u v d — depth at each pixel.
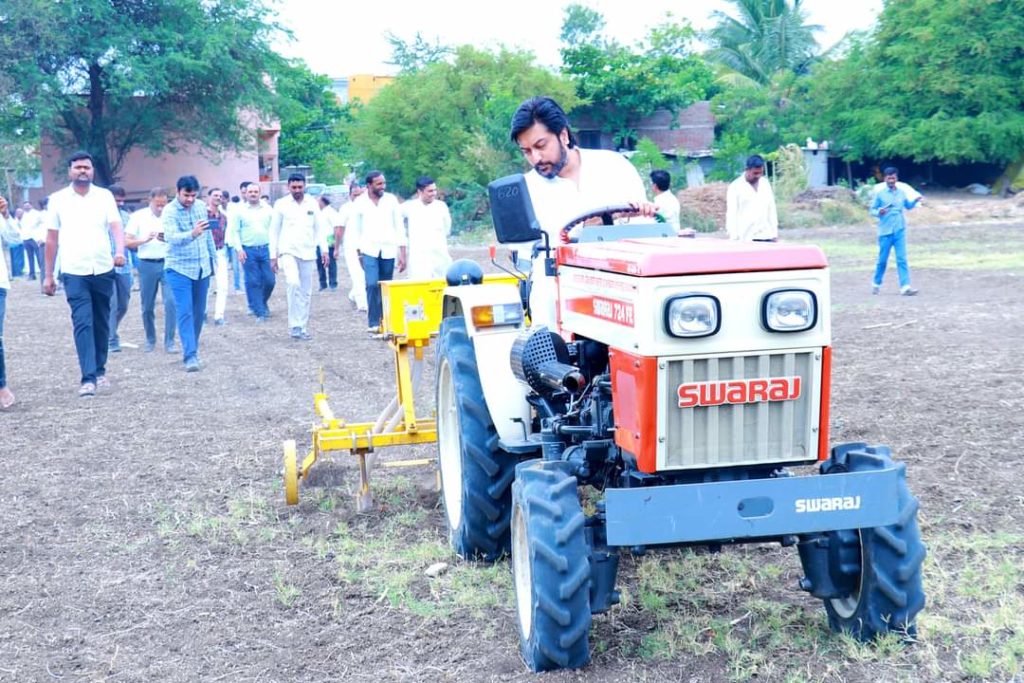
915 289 16.08
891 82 41.91
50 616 4.86
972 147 38.94
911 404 8.14
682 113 46.62
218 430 8.52
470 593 4.82
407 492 6.63
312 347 12.85
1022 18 38.81
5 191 40.69
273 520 6.16
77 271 9.98
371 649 4.36
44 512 6.47
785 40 51.34
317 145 58.72
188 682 4.14
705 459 3.79
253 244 15.51
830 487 3.77
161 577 5.31
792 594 4.71
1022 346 10.59
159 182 44.47
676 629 4.35
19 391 10.59
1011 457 6.57
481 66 41.31
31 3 35.44
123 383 10.77
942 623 4.20
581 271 4.34
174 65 37.25
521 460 5.07
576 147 5.28
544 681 3.94
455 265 5.88
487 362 5.01
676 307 3.67
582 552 3.90
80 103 37.72
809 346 3.79
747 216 11.04
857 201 36.19
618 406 3.99
